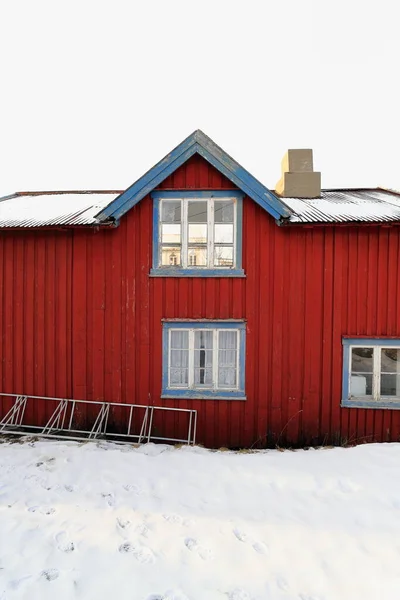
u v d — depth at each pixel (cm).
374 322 737
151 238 752
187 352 762
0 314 792
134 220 753
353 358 755
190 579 363
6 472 567
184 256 750
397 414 744
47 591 342
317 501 502
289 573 377
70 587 347
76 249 769
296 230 740
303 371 746
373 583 367
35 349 785
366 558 399
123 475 564
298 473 575
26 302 785
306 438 747
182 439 757
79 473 568
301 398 747
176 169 736
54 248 776
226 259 755
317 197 957
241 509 483
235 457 636
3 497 495
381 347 741
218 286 747
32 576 358
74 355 774
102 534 421
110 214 724
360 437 745
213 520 457
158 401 758
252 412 751
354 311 739
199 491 524
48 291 779
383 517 468
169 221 761
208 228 745
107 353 768
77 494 508
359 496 513
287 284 743
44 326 781
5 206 920
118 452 644
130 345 761
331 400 745
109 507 478
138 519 453
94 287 765
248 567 382
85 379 774
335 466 598
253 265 741
